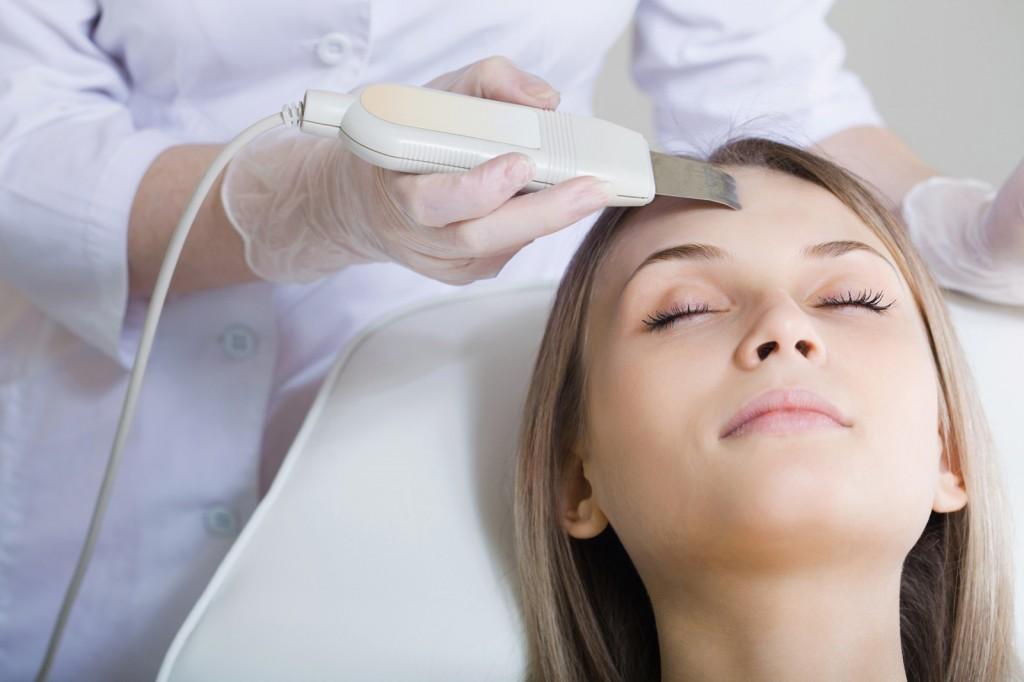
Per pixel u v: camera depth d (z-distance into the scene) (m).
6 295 1.13
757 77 1.31
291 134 0.96
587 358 0.97
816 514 0.78
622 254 0.97
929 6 2.06
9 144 1.01
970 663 0.97
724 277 0.89
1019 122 2.06
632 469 0.86
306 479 1.01
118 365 1.10
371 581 0.95
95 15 1.09
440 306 1.14
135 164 0.99
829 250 0.90
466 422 1.05
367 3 1.04
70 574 1.11
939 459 0.92
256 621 0.92
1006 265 1.10
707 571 0.84
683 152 1.19
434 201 0.73
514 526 0.98
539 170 0.77
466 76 0.85
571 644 0.98
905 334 0.88
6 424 1.11
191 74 1.09
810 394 0.81
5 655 1.12
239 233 0.98
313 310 1.16
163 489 1.10
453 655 0.92
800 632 0.84
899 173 1.27
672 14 1.31
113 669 1.12
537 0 1.12
